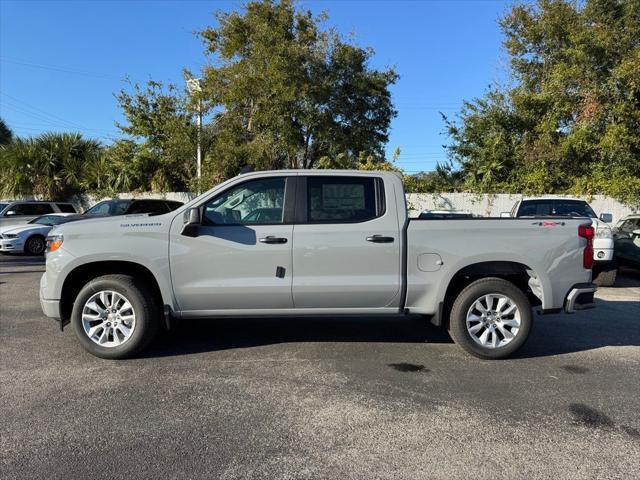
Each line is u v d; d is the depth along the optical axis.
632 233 11.59
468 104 22.16
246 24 20.14
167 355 5.48
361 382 4.73
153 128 23.47
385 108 22.53
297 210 5.28
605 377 4.91
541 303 5.38
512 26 22.09
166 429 3.77
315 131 20.69
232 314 5.29
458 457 3.38
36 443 3.55
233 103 19.98
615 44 18.09
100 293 5.24
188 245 5.16
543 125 19.36
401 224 5.27
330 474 3.18
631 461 3.35
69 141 24.34
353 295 5.24
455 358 5.44
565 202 11.28
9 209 17.59
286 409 4.12
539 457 3.39
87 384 4.64
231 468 3.24
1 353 5.53
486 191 19.02
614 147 17.09
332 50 20.72
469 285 5.37
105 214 14.12
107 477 3.13
